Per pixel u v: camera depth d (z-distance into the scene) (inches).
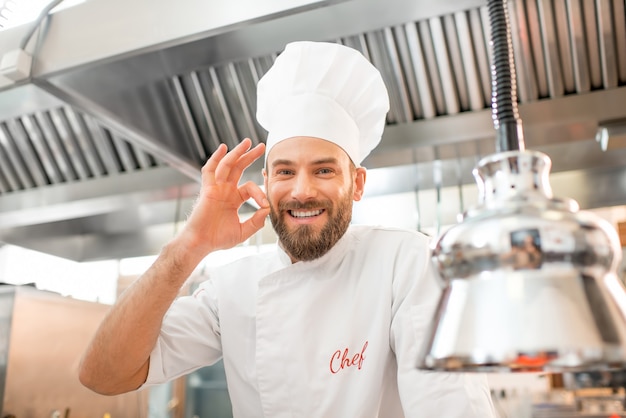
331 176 45.1
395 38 73.6
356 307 47.2
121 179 100.3
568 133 76.5
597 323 15.6
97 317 118.4
